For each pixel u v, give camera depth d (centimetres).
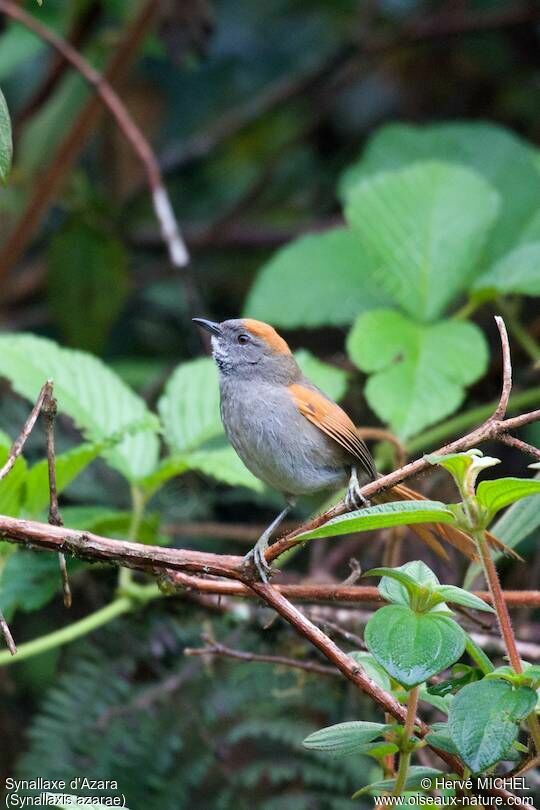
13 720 1084
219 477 873
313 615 894
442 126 1462
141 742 984
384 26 1770
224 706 1002
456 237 1127
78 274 1349
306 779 967
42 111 1511
